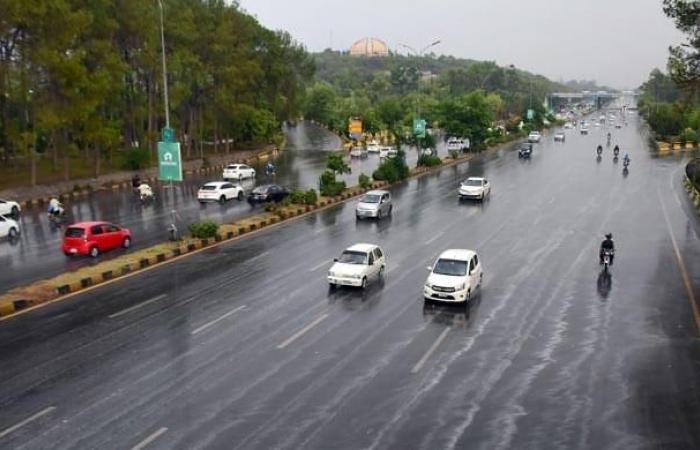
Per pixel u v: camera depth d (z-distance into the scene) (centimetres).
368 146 9156
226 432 1230
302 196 4150
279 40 8631
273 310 2008
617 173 5850
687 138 8606
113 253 2803
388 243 3069
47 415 1295
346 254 2364
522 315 1969
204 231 3064
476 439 1212
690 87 2956
